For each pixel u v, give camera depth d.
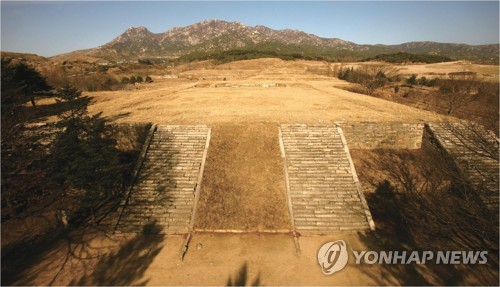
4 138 11.99
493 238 10.26
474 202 11.19
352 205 13.70
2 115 12.62
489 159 15.05
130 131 17.31
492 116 18.91
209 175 14.85
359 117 20.23
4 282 9.87
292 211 13.34
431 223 12.25
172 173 14.98
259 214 13.20
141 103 26.69
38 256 11.13
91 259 11.02
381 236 12.30
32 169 13.11
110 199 14.62
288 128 17.81
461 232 11.90
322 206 13.60
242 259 11.05
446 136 17.42
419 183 15.40
